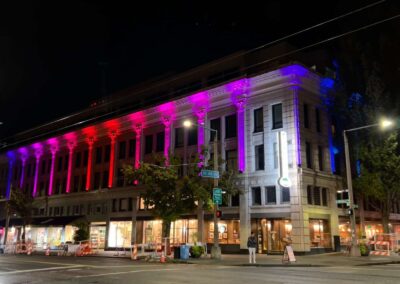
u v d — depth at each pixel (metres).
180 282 14.12
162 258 26.77
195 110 40.53
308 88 34.97
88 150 53.34
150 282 14.18
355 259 26.44
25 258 30.56
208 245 36.91
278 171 33.38
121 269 20.06
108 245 46.94
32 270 19.38
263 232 33.91
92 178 51.38
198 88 42.41
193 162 32.97
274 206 33.22
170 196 31.28
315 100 35.88
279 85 34.47
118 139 49.22
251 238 24.75
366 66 36.06
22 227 58.62
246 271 18.70
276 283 13.62
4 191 65.81
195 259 27.41
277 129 34.12
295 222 31.56
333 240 34.22
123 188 46.56
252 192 35.16
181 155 41.00
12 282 14.49
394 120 33.97
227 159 37.50
